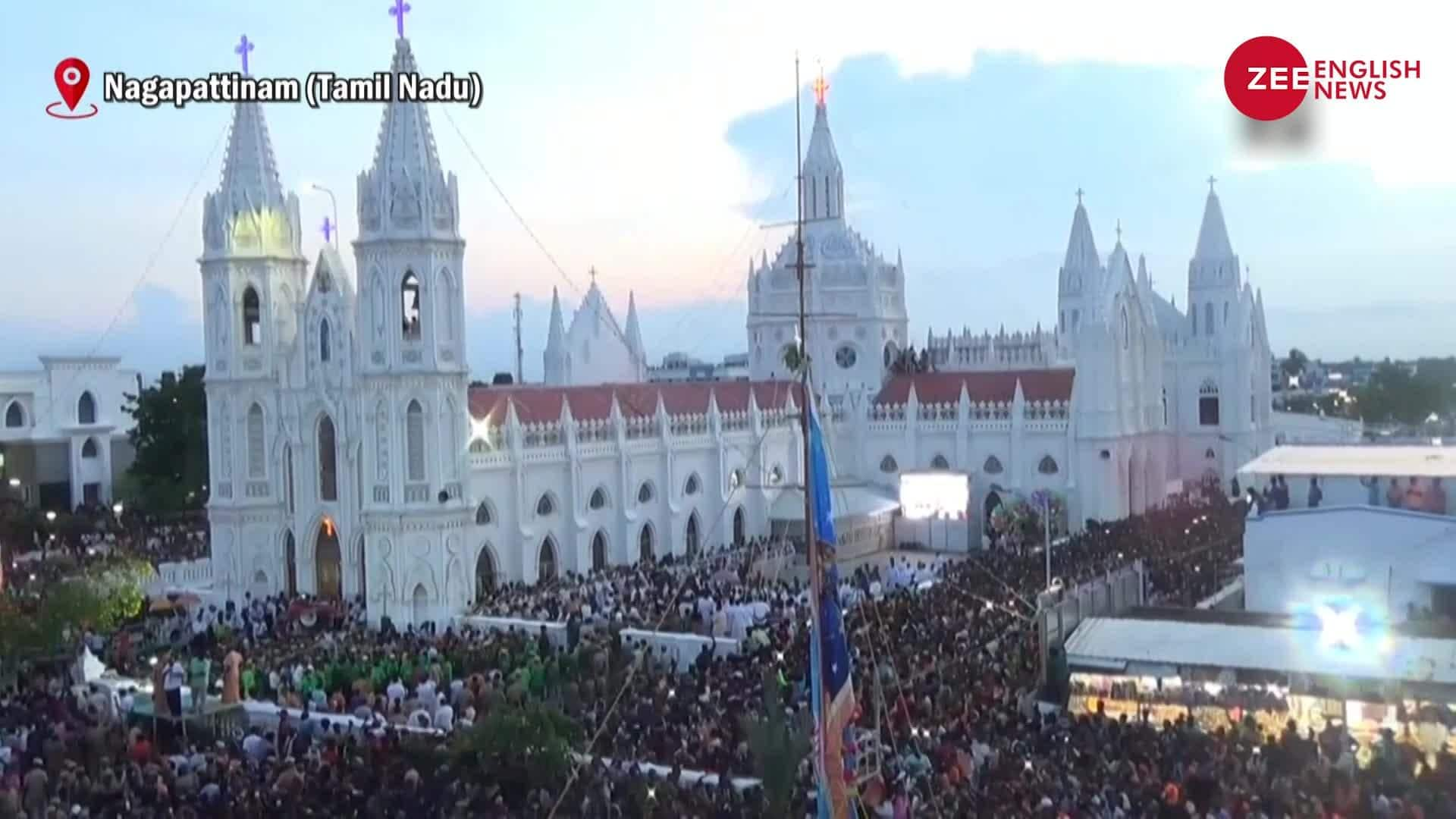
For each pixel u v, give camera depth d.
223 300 95.19
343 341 90.50
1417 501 79.31
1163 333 140.50
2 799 34.53
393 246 86.38
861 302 137.75
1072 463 119.81
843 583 84.31
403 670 58.03
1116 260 124.69
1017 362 156.62
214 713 51.47
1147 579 79.94
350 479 90.69
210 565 100.75
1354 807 36.31
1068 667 56.28
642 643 62.25
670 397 117.31
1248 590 76.25
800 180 32.41
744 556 101.94
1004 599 71.50
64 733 44.50
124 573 72.94
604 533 104.31
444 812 36.50
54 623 62.97
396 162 87.25
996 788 36.03
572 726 41.88
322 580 93.81
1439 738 47.53
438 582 86.75
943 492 119.94
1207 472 136.25
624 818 36.00
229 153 95.62
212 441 96.62
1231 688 53.28
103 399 162.00
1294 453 89.44
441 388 87.38
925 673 53.34
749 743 38.97
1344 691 52.12
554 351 147.75
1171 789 35.66
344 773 39.47
